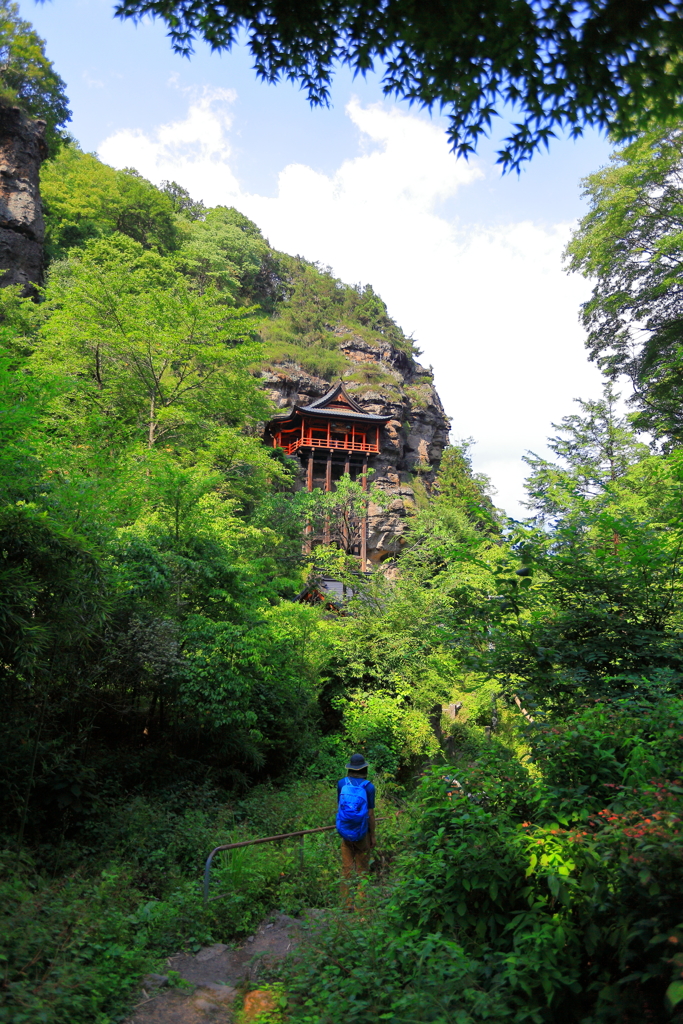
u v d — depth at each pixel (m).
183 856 8.66
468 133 4.46
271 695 13.99
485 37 3.94
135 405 25.38
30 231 36.62
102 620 8.73
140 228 55.41
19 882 5.86
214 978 5.25
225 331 24.70
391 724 16.28
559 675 6.03
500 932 3.86
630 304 26.98
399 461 64.50
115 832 8.66
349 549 51.06
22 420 7.63
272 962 5.09
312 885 7.56
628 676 5.52
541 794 4.14
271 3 4.07
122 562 10.47
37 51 41.34
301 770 14.58
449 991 3.36
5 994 3.91
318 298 94.81
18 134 36.84
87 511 8.80
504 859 3.81
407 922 4.24
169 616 11.47
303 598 24.50
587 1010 3.29
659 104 4.07
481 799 4.42
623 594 6.41
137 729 12.60
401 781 16.38
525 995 3.33
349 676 17.41
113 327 24.73
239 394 27.17
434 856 4.31
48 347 24.36
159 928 6.07
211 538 13.19
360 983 3.64
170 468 12.42
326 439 55.44
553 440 23.52
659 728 4.31
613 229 25.84
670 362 22.33
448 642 6.98
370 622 18.06
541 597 6.80
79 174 51.12
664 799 3.34
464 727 18.27
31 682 8.91
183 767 11.77
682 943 2.66
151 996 4.65
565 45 3.89
